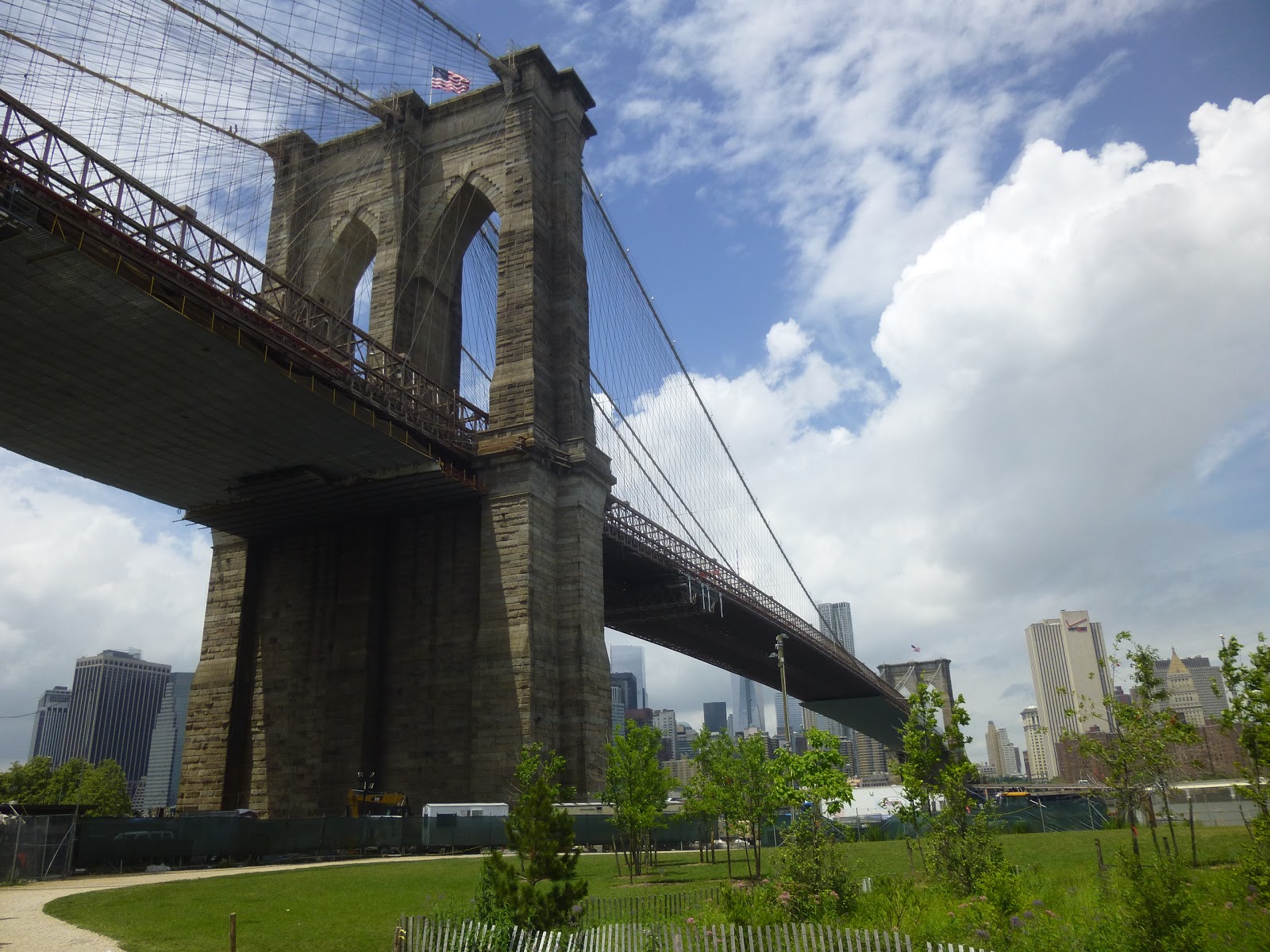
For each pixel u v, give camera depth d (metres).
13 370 43.78
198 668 62.59
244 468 54.91
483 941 16.25
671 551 79.31
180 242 40.91
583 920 17.84
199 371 44.75
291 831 44.12
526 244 61.66
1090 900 17.84
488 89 68.25
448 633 57.56
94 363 43.69
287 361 45.72
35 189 34.59
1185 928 14.10
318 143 70.44
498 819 48.72
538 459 57.47
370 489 57.19
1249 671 21.05
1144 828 48.19
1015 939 15.15
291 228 69.94
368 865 39.69
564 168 66.19
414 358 64.06
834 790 26.47
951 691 194.62
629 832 34.31
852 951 14.37
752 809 30.77
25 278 37.62
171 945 19.66
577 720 54.00
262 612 63.03
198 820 40.69
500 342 60.50
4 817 35.16
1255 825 19.00
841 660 123.00
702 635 102.06
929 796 22.94
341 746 56.59
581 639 55.62
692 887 27.81
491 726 52.50
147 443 51.44
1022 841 43.66
